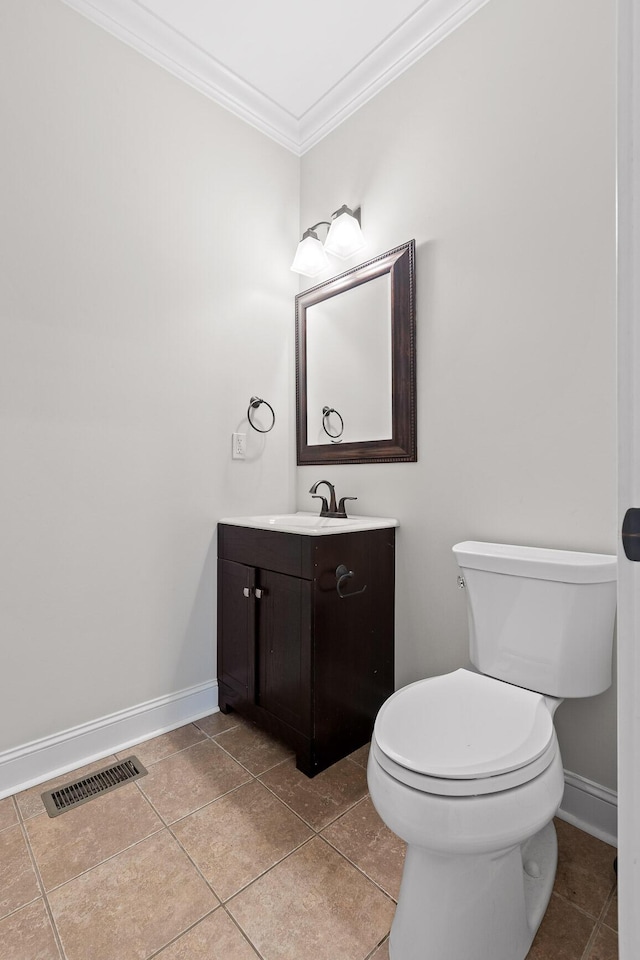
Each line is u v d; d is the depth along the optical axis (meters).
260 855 1.22
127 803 1.42
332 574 1.59
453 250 1.67
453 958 0.89
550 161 1.42
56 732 1.58
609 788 1.30
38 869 1.18
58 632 1.58
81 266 1.63
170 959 0.96
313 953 0.97
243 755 1.66
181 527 1.90
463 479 1.64
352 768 1.58
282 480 2.27
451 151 1.68
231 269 2.07
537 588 1.25
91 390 1.65
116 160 1.71
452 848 0.84
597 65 1.33
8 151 1.48
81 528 1.63
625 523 0.48
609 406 1.30
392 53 1.84
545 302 1.43
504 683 1.24
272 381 2.23
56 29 1.57
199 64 1.90
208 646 1.98
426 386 1.75
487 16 1.58
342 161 2.10
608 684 1.24
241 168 2.10
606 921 1.04
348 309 2.05
